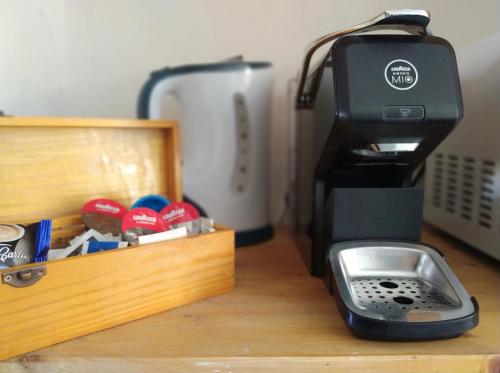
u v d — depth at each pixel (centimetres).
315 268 58
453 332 39
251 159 73
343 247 52
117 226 56
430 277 49
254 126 73
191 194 71
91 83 90
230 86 69
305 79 60
